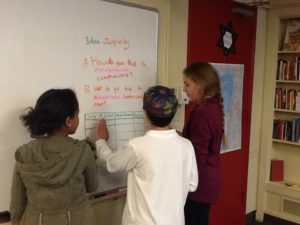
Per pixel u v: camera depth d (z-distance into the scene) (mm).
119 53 2158
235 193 3465
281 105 3725
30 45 1743
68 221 1509
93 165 1636
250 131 3600
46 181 1438
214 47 2963
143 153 1631
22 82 1731
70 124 1562
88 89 2010
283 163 3852
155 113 1647
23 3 1698
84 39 1961
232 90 3248
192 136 2084
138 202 1644
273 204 3764
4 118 1687
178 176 1691
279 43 3768
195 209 2137
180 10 2582
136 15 2232
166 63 2521
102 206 2213
